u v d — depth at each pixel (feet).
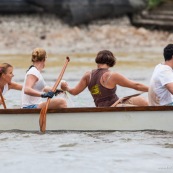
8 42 321.11
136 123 88.12
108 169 69.36
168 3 356.38
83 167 70.18
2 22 337.52
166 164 71.46
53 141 83.25
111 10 342.23
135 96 91.45
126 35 335.06
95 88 90.02
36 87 89.66
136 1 345.31
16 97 127.13
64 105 89.66
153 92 89.25
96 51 297.12
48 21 339.16
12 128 88.89
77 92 91.56
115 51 295.48
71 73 189.26
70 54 279.49
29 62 236.63
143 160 73.46
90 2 340.18
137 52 287.89
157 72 88.53
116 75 89.10
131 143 82.07
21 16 339.57
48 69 204.33
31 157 74.90
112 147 79.92
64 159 73.92
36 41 326.03
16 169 69.46
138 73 190.19
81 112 87.97
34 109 87.81
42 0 335.67
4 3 335.06
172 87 87.10
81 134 87.30
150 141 83.15
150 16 348.38
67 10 337.11
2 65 93.09
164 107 87.40
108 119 88.12
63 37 329.52
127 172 68.03
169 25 343.26
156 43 325.01
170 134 87.25
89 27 341.00
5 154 76.54
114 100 90.12
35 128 88.69
